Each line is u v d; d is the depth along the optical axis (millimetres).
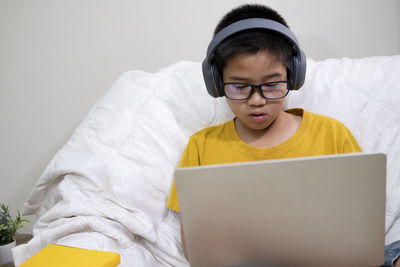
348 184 538
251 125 842
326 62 1178
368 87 1052
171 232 1049
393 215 951
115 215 968
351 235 578
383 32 1317
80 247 837
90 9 1497
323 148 909
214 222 576
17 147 1707
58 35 1549
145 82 1205
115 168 1037
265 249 598
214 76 825
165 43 1477
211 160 981
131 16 1476
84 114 1610
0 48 1611
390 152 991
